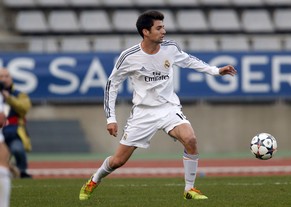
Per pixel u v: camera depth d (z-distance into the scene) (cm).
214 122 8106
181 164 6700
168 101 3034
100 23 9494
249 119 8156
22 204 2994
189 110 8075
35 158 7625
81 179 4881
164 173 5825
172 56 3048
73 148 8100
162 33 2959
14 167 5003
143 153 8075
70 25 9481
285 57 7894
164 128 3012
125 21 9500
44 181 4612
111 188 3844
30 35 9475
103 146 8100
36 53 7844
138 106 3036
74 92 7844
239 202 2897
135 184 4206
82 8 9656
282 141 8162
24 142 4994
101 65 7831
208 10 9650
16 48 8138
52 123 8112
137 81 3041
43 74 7831
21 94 4841
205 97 7869
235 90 7888
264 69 7888
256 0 9756
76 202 3023
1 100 2052
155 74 3016
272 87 7894
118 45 8400
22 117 4984
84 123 8119
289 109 8138
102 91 7838
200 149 8106
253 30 9581
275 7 9762
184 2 9656
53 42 8231
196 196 3006
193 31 9488
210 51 7856
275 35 9575
